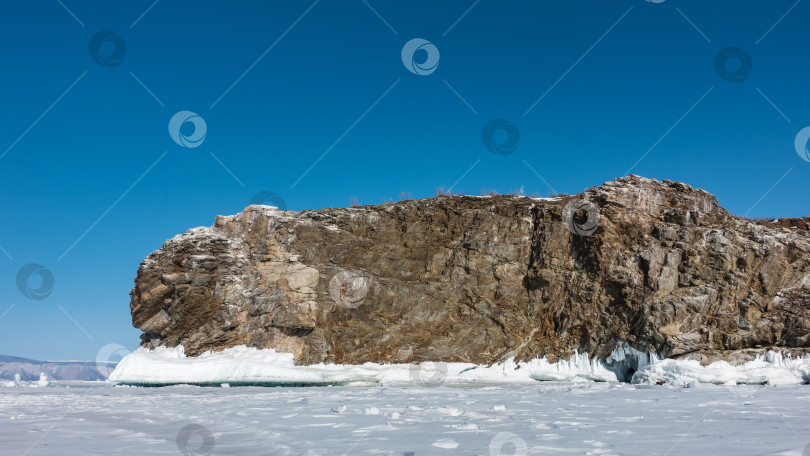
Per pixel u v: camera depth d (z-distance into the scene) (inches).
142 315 1328.7
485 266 1320.1
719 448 320.8
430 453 326.3
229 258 1350.9
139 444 385.7
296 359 1251.8
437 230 1396.4
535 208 1375.5
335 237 1381.6
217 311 1315.2
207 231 1445.6
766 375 973.2
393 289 1306.6
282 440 389.1
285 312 1278.3
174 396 827.4
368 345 1251.2
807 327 1049.5
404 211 1424.7
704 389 818.8
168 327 1326.3
